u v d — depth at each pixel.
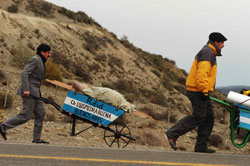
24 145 5.45
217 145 18.97
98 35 66.31
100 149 5.58
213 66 6.86
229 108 7.11
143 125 19.69
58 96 24.72
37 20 53.75
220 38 6.89
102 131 16.00
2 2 62.12
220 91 72.81
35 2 69.75
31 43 43.50
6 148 5.16
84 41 57.59
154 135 15.25
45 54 8.09
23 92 7.79
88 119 8.85
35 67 7.89
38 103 8.14
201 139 7.12
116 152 5.44
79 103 8.82
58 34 53.75
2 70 27.06
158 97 40.53
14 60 32.28
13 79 25.97
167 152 5.75
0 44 36.84
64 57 41.53
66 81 31.16
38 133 8.16
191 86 6.94
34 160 4.61
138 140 14.57
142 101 34.59
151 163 4.89
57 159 4.73
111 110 8.85
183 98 50.78
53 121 16.97
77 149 5.45
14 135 11.69
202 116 6.91
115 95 8.91
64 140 11.53
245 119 6.91
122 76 49.97
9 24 46.16
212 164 5.17
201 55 6.77
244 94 7.23
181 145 17.09
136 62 61.00
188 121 7.00
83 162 4.68
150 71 61.38
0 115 17.72
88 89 8.88
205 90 6.69
